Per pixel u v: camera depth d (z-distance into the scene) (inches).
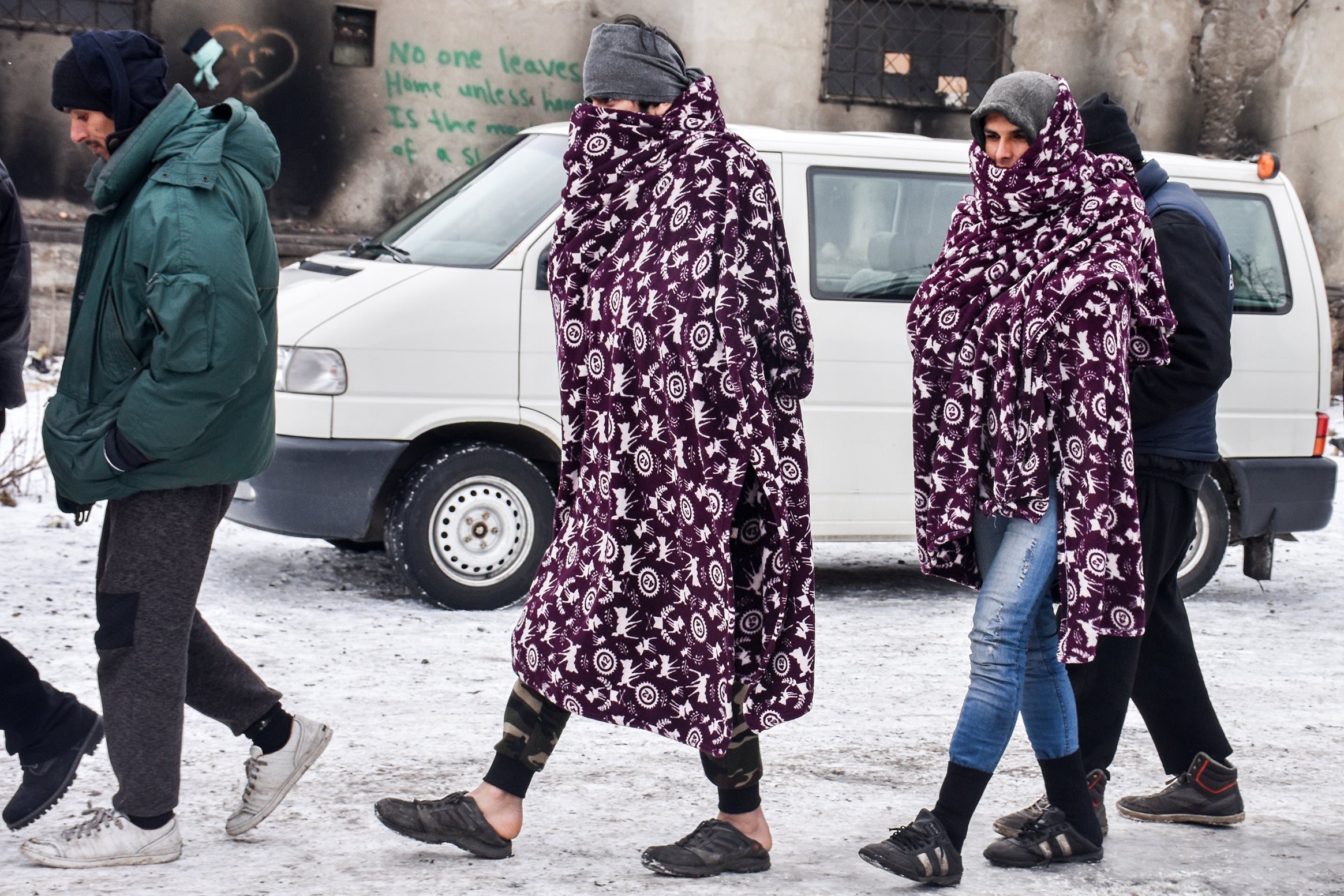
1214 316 140.9
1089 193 132.7
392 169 541.6
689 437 124.0
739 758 131.5
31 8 500.7
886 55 584.7
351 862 132.1
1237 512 292.7
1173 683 150.8
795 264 263.1
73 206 514.0
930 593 287.1
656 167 128.3
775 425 129.6
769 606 128.3
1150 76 611.2
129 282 123.3
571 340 131.3
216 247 121.7
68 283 504.4
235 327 121.8
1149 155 295.6
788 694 129.4
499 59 546.6
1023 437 131.4
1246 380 287.1
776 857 138.9
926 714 195.9
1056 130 132.1
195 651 133.7
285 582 268.1
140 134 124.3
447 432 253.4
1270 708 204.5
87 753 135.9
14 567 263.1
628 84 129.1
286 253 526.0
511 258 253.9
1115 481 131.7
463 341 248.5
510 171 274.2
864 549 338.3
